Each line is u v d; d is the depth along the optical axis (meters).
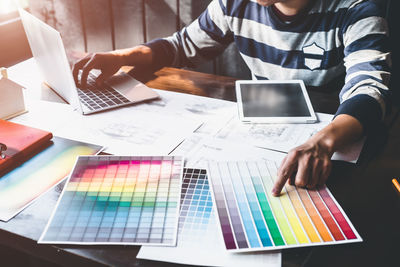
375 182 0.78
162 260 0.59
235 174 0.80
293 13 1.27
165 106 1.07
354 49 1.12
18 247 0.66
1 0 1.91
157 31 1.96
